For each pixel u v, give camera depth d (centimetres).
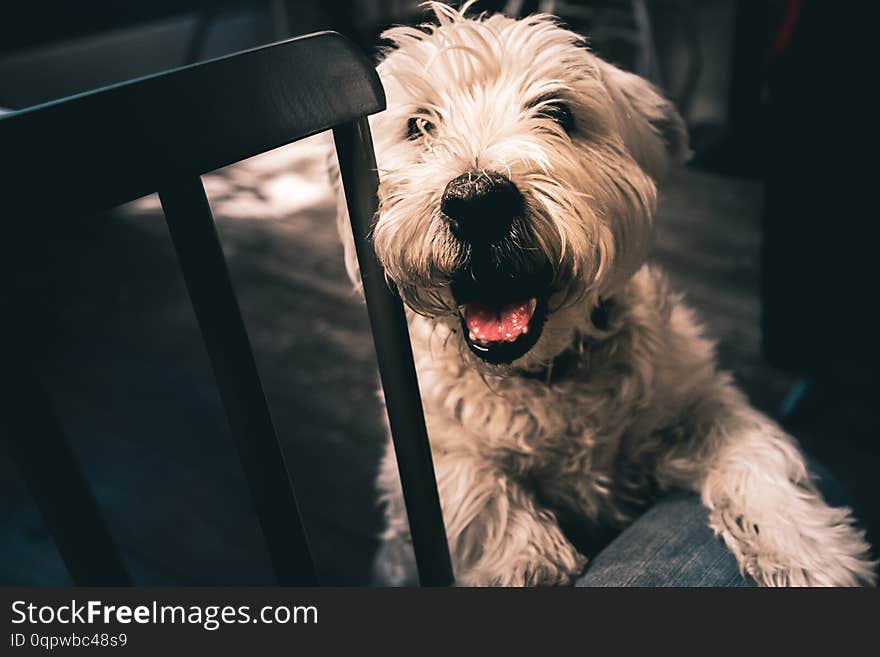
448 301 104
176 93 54
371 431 243
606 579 92
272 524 67
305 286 328
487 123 106
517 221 95
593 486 118
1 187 46
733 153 404
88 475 236
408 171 104
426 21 136
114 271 352
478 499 116
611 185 111
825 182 189
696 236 335
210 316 59
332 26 450
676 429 124
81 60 530
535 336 103
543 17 123
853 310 201
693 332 137
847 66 176
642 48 451
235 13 609
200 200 56
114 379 279
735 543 100
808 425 223
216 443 246
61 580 197
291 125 60
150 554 207
